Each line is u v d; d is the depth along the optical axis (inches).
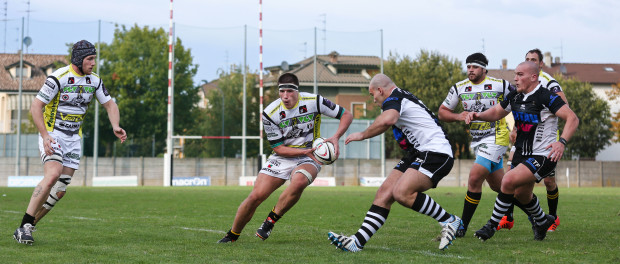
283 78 423.5
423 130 392.8
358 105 3668.8
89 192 1433.3
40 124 426.9
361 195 1280.8
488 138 522.6
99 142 3636.8
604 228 551.2
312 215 701.3
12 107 3902.6
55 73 438.0
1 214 693.3
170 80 2262.6
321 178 2375.7
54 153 430.9
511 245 424.2
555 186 524.1
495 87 530.6
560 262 345.7
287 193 438.6
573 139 3533.5
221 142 3555.6
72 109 448.8
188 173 2721.5
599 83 4360.2
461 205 914.1
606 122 3592.5
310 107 438.0
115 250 394.0
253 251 390.6
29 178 2281.0
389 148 3164.4
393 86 404.8
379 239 456.8
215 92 3582.7
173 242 438.9
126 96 3526.1
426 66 3255.4
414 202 384.2
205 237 472.7
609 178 2950.3
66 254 374.6
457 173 2783.0
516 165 455.8
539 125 437.1
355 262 343.3
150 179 2731.3
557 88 495.8
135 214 714.8
